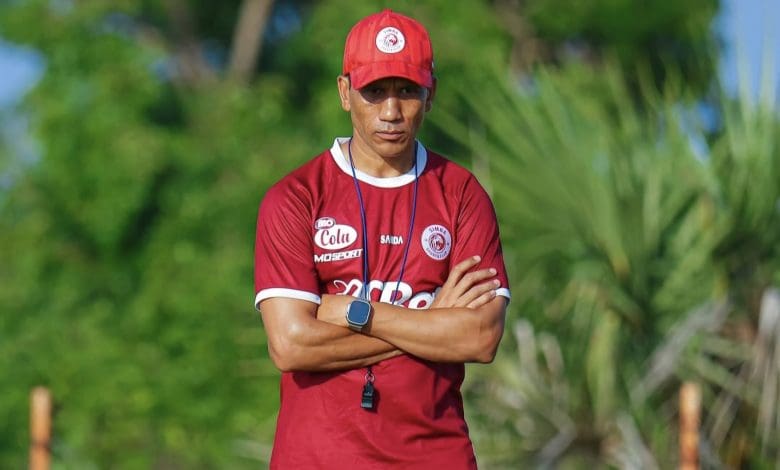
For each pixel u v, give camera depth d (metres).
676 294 36.72
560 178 36.84
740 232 36.72
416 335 17.39
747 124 37.44
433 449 17.55
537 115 37.91
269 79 66.06
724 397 36.47
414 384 17.50
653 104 39.19
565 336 36.78
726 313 36.66
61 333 60.69
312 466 17.44
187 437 55.06
